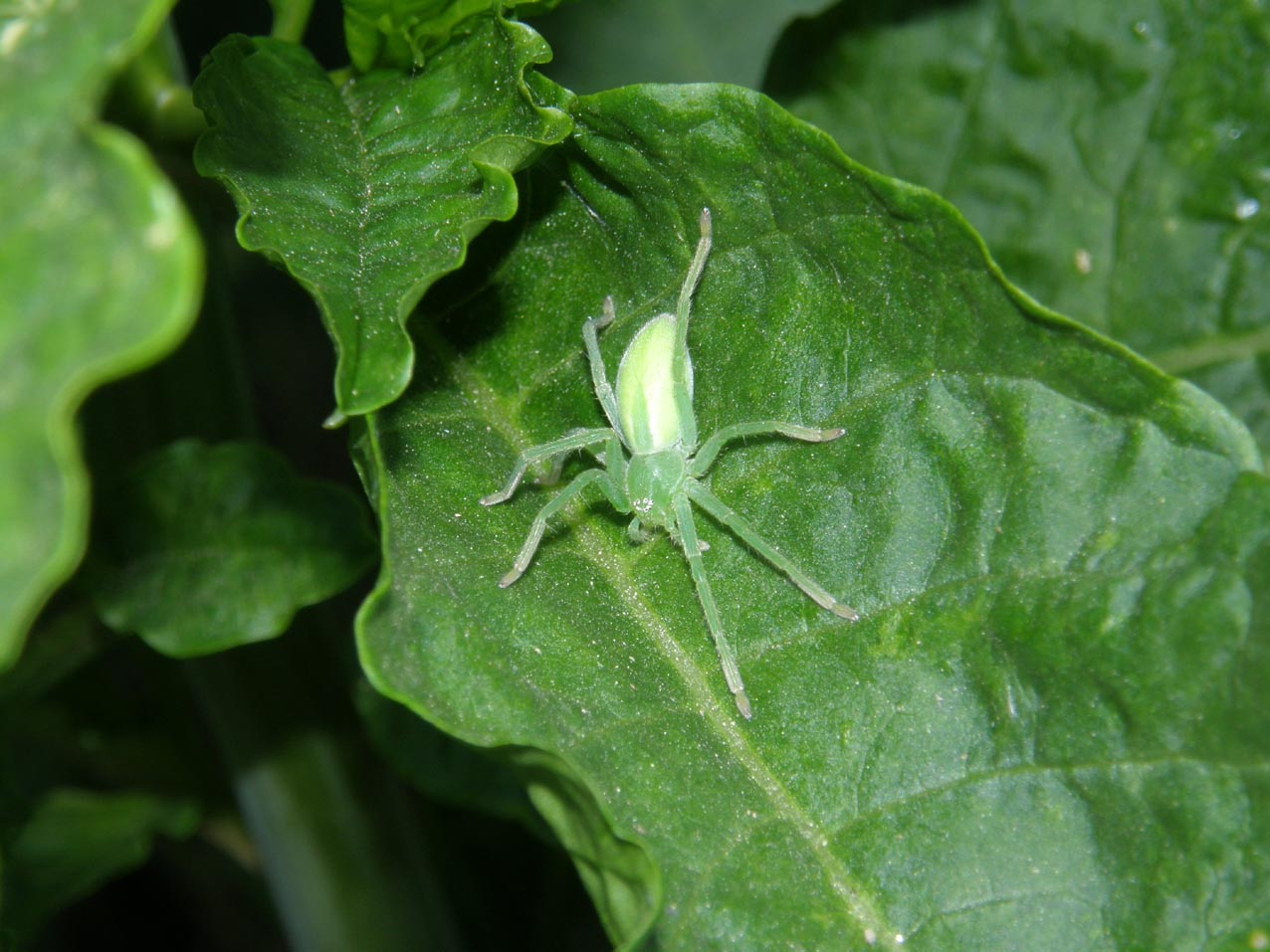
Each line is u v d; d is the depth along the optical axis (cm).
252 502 11
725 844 10
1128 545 10
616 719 10
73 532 8
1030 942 10
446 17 11
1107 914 10
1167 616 10
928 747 10
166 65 11
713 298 11
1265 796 10
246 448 11
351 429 10
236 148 10
